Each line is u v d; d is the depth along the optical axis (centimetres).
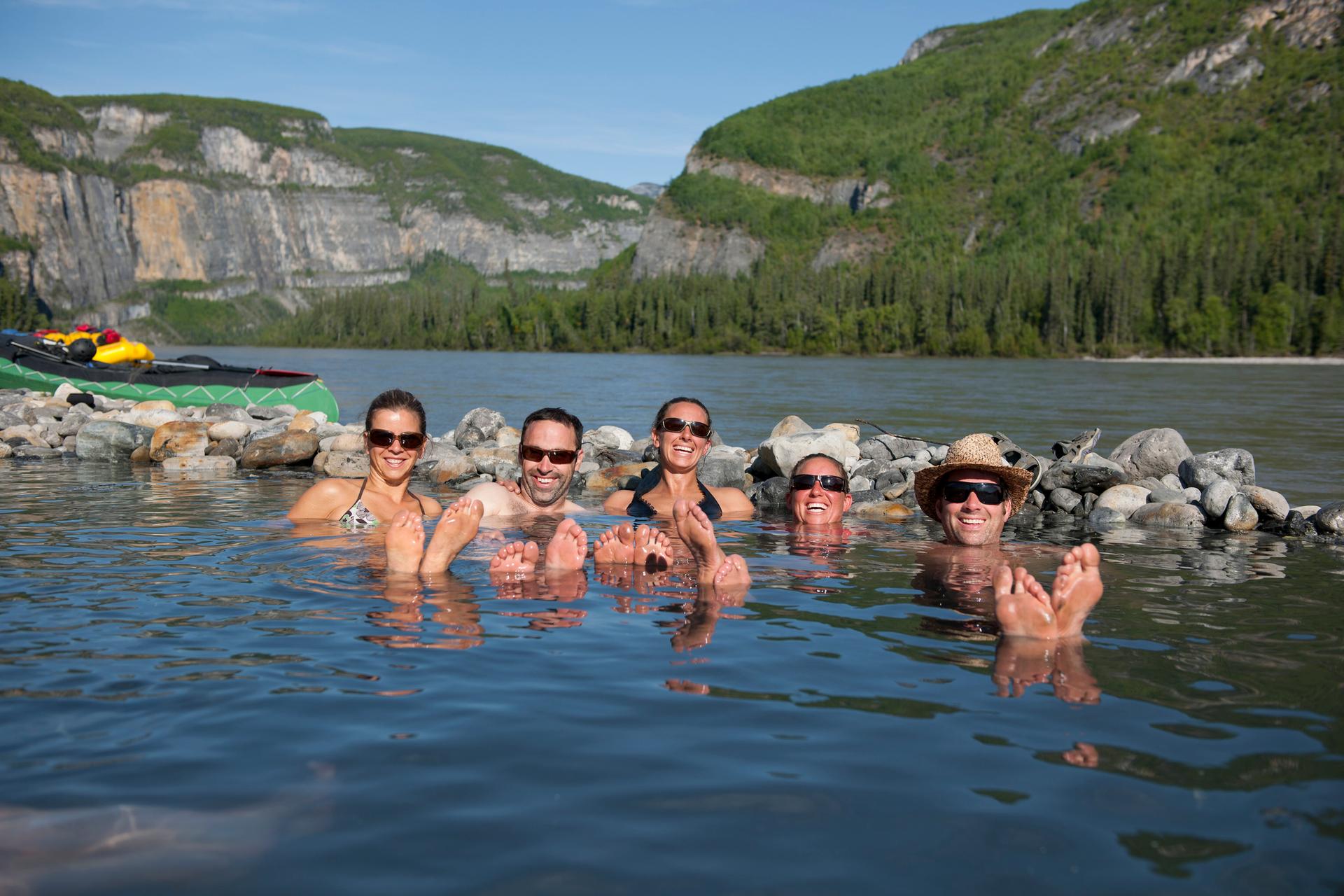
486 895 181
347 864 193
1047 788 232
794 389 3147
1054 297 12500
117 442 1126
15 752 247
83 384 1595
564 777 238
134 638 357
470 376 4128
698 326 14575
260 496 798
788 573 512
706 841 204
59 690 296
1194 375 4944
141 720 272
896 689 311
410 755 251
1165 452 952
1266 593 477
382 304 18638
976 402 2480
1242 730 273
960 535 616
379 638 363
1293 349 11444
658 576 492
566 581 477
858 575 507
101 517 670
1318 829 209
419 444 662
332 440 1100
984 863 195
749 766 246
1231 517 721
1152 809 220
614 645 361
